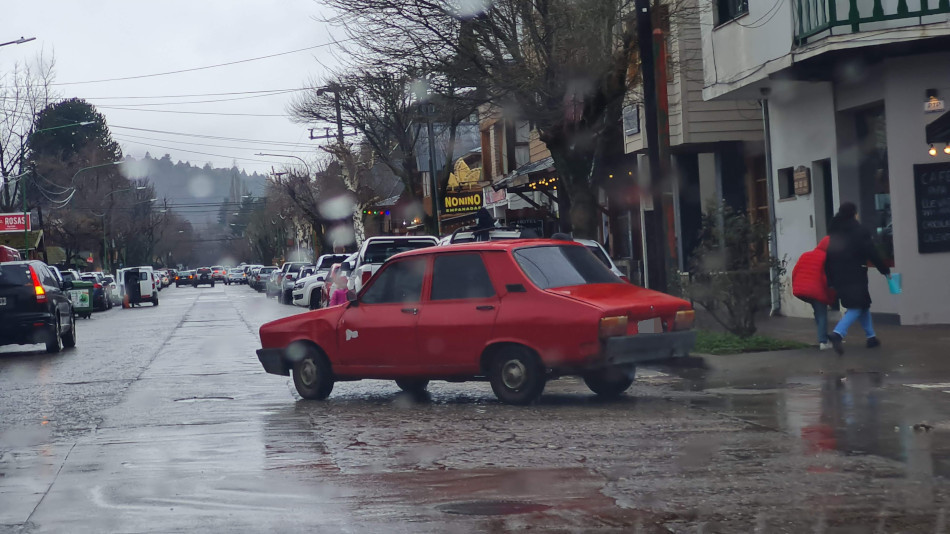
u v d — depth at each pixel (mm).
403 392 13359
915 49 17047
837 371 13070
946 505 6402
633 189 29734
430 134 40344
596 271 12125
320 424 10695
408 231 58000
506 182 35906
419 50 21906
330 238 73062
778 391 11805
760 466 7684
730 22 20828
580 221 20891
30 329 22844
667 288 16469
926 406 10227
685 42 25094
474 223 46500
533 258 11688
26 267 23094
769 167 22172
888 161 17781
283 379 15445
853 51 17047
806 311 20969
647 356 11203
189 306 53875
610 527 6129
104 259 93188
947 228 17500
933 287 17531
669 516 6320
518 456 8461
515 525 6254
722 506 6520
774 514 6289
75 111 100188
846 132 19469
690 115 25141
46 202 83500
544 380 11359
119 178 101188
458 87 22766
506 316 11359
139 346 24219
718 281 16000
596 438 9148
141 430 10680
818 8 17812
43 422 11656
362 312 12438
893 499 6570
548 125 20781
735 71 20750
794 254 21359
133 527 6527
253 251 170125
